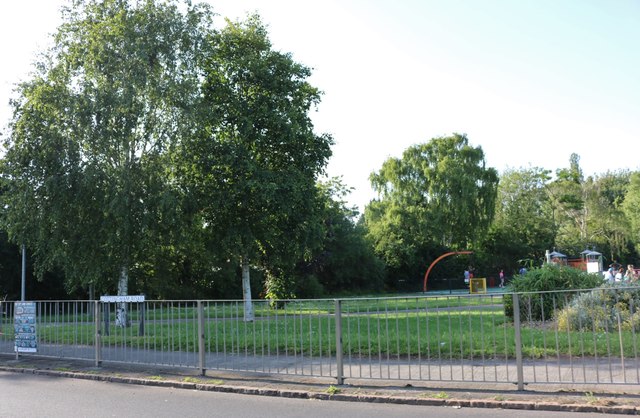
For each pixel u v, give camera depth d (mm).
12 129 22094
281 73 24703
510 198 74250
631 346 8555
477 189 60719
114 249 22422
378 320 10016
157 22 22641
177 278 42906
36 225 22000
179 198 22625
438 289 65875
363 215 72000
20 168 21688
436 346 10250
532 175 74938
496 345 9547
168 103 22438
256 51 25047
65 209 21703
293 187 22734
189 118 21953
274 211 23734
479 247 69062
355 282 62125
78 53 22281
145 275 33562
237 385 9758
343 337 10617
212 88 24469
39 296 41406
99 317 12695
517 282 17766
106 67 21797
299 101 25188
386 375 9891
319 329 10219
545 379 8953
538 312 9273
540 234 72375
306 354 11336
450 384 9148
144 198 22000
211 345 11219
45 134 21312
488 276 70062
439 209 60094
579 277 17234
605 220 72812
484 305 9742
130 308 12328
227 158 22438
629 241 73438
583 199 75438
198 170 23375
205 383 10016
